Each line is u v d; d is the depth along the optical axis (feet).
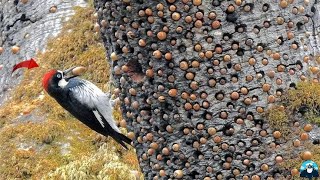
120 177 24.18
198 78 16.43
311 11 17.85
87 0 33.55
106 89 28.43
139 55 16.79
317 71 17.33
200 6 16.19
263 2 16.55
